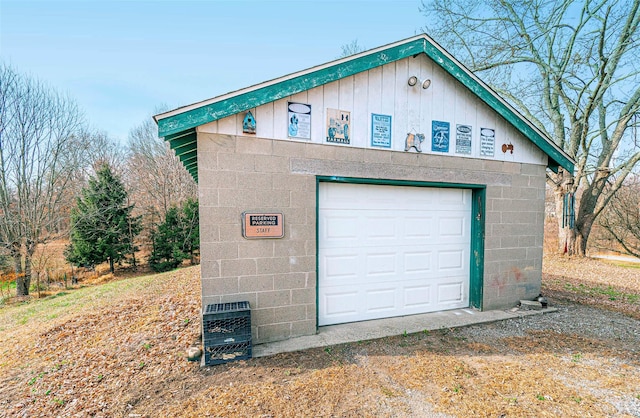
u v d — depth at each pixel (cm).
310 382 310
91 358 388
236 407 269
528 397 287
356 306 484
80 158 1625
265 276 398
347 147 441
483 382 313
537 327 476
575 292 735
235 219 383
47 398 305
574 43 1109
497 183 545
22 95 1344
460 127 513
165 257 1853
